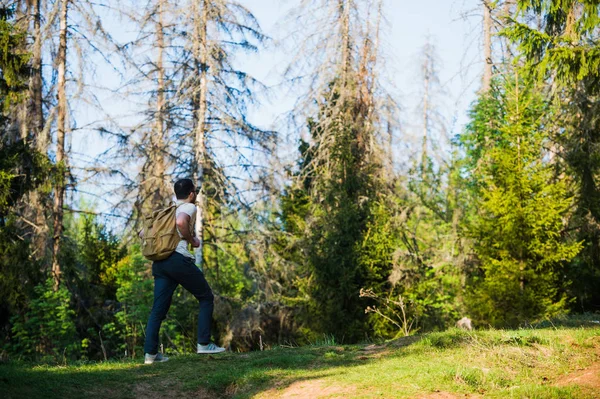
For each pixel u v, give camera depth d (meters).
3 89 15.88
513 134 16.55
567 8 12.75
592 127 18.28
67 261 19.88
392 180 23.98
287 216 25.38
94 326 20.81
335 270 19.53
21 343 17.34
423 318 20.44
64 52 20.36
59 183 19.14
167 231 6.67
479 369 5.96
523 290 15.70
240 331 21.27
